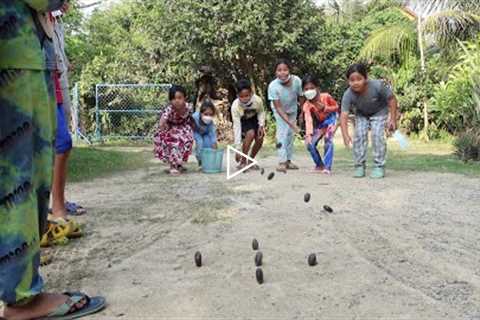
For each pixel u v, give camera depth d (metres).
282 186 6.59
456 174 7.57
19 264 2.60
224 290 3.12
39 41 2.70
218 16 15.04
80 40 20.41
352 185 6.61
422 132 14.23
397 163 9.02
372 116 7.24
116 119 16.09
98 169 8.83
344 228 4.45
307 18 15.56
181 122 8.25
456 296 3.00
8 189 2.58
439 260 3.61
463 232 4.32
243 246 3.96
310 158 10.21
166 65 17.44
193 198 5.91
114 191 6.52
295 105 8.12
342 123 7.21
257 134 8.35
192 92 17.02
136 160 10.40
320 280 3.25
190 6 15.30
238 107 8.22
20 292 2.61
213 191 6.35
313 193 6.05
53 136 2.86
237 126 8.27
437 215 4.91
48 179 2.77
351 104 7.21
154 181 7.35
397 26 14.89
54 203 4.61
